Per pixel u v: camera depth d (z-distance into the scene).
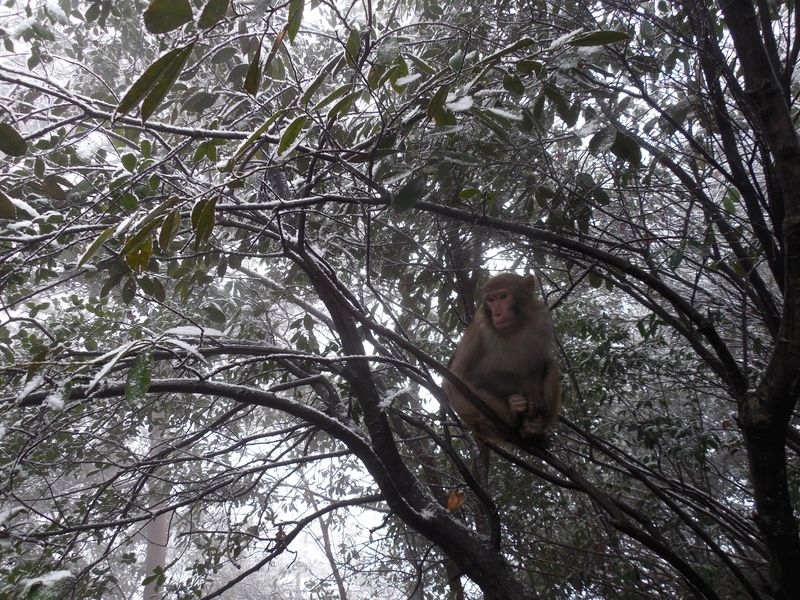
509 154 4.77
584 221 4.71
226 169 2.71
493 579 4.76
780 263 4.07
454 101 3.31
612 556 6.81
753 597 3.85
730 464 9.03
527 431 3.86
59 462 5.67
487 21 5.30
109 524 4.99
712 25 4.10
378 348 5.15
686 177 4.71
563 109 3.66
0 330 5.57
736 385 3.55
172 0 1.77
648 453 7.67
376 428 5.09
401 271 6.61
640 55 4.55
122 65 8.00
